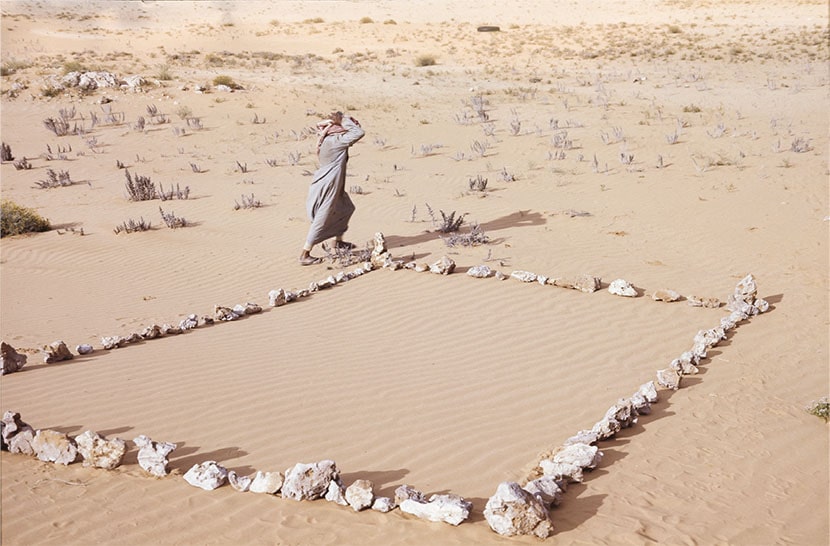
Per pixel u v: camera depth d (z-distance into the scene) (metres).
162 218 16.34
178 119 27.62
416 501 5.18
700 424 6.79
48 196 19.02
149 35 55.19
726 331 9.22
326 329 9.51
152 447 5.88
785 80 32.06
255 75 35.94
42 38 51.25
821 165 18.47
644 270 11.81
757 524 5.16
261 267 12.65
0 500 5.37
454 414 6.93
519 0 70.75
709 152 20.39
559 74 36.72
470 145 23.06
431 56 43.53
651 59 40.44
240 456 6.12
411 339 9.05
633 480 5.74
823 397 7.20
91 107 29.19
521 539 4.84
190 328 9.69
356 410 7.01
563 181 18.34
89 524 5.05
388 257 12.12
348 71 38.16
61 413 6.98
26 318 10.36
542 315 9.77
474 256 12.57
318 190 12.33
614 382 7.73
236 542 4.83
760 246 13.02
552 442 6.37
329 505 5.31
